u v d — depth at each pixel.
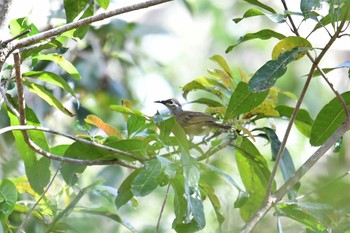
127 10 8.91
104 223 11.57
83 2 10.18
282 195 8.87
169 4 23.77
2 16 8.86
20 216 11.36
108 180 14.64
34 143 9.76
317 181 8.30
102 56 17.17
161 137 9.45
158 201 14.91
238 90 9.92
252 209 10.52
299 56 9.20
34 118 10.04
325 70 9.56
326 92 20.36
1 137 13.62
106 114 16.17
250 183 10.67
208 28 23.81
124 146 9.59
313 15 9.07
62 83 10.17
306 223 9.05
